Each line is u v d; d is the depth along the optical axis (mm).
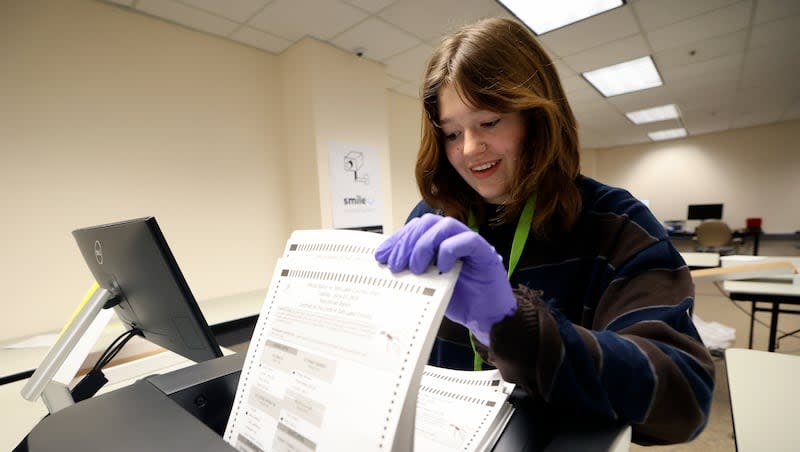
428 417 363
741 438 612
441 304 249
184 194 2133
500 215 655
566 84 3510
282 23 2186
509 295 321
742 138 6379
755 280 1828
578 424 331
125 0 1855
